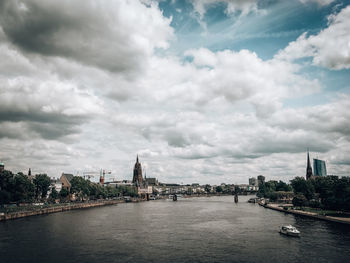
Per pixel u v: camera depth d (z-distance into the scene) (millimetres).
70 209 175125
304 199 162625
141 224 111000
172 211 171500
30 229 92562
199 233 90750
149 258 60875
